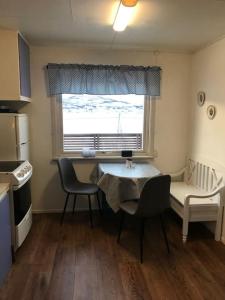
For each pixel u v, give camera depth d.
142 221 2.60
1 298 2.05
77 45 3.43
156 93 3.66
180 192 3.37
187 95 3.81
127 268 2.46
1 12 2.30
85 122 3.76
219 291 2.17
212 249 2.83
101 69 3.50
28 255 2.64
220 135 3.05
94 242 2.93
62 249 2.77
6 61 2.80
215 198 3.03
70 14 2.35
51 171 3.71
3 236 2.22
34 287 2.17
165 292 2.14
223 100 2.99
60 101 3.59
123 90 3.59
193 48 3.52
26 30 2.83
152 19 2.47
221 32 2.86
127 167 3.39
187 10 2.24
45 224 3.38
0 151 2.87
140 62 3.63
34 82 3.48
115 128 3.83
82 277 2.31
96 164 3.77
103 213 3.75
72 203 3.81
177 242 2.96
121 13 2.18
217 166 3.11
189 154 3.86
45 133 3.61
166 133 3.85
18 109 3.50
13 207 2.47
